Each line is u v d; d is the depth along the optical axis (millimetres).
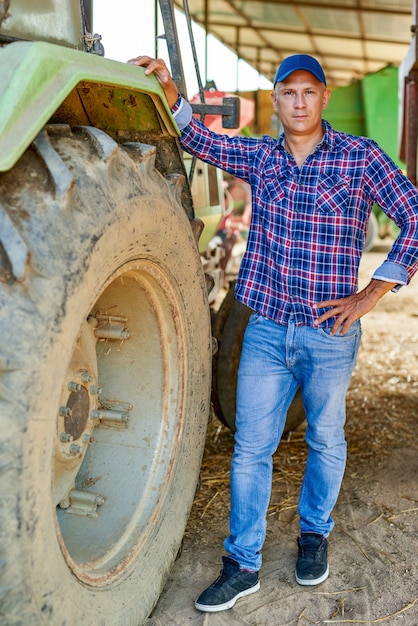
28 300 1677
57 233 1766
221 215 5668
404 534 3051
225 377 3750
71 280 1777
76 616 1938
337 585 2676
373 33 15133
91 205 1876
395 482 3576
